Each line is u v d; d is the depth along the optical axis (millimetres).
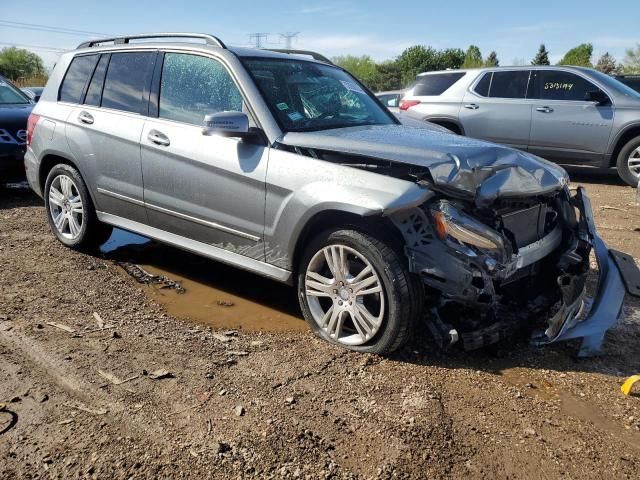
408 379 3352
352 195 3381
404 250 3289
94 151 4875
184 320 4090
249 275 5055
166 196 4418
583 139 9438
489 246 3258
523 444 2826
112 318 4023
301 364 3469
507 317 3578
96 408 2941
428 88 10891
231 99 4105
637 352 3832
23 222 6383
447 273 3203
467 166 3344
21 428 2764
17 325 3805
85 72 5188
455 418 3008
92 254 5371
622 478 2619
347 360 3531
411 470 2602
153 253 5484
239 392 3145
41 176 5555
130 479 2465
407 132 4191
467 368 3529
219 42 4348
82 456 2590
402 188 3279
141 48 4770
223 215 4090
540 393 3295
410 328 3420
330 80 4754
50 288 4496
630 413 3131
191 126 4273
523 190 3551
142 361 3426
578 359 3697
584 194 4285
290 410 3000
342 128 4203
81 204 5203
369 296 3562
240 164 3914
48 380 3176
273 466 2586
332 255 3607
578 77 9531
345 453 2695
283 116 3996
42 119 5391
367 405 3078
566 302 3598
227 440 2738
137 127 4559
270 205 3797
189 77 4387
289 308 4379
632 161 9203
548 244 3891
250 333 3910
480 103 10156
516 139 9961
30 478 2447
